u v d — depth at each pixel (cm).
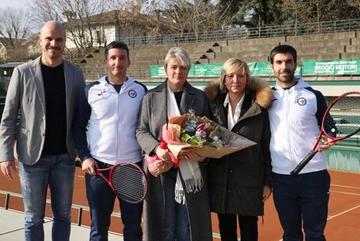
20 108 386
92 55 3672
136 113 391
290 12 3769
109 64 383
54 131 388
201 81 2388
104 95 383
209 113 392
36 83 378
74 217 780
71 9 4578
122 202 396
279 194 381
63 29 383
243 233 402
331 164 1283
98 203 388
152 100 382
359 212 819
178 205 388
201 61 2983
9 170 382
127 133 386
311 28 3253
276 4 3872
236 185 385
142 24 4700
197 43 3178
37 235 399
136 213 396
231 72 373
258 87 380
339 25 3222
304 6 3566
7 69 3266
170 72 373
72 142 400
